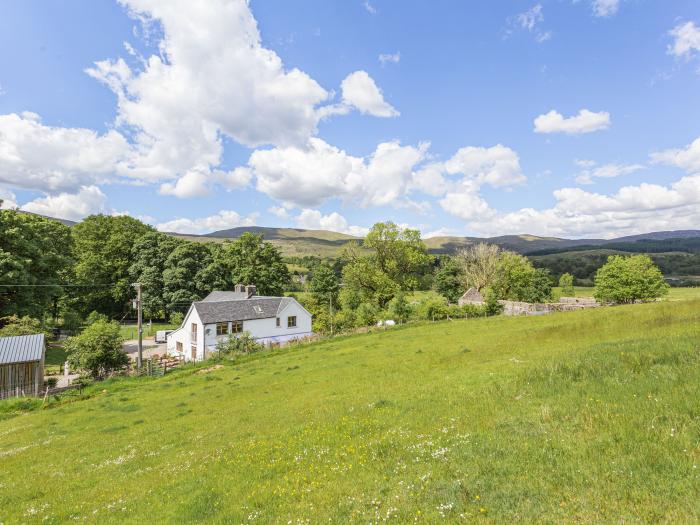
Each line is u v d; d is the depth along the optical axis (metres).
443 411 12.66
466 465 8.07
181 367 39.59
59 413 26.23
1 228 46.56
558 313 42.78
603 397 10.38
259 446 12.74
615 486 6.31
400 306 59.88
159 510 9.25
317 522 7.22
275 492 8.95
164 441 16.44
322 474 9.57
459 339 32.88
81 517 9.74
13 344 34.03
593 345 18.48
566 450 7.84
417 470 8.52
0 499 12.00
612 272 55.69
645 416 8.62
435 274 105.81
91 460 15.40
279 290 88.81
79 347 36.88
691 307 27.03
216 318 52.44
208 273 79.88
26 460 16.53
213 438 15.38
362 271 75.12
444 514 6.53
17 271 44.91
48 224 59.06
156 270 78.69
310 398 19.53
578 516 5.76
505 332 32.59
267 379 27.58
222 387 27.30
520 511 6.18
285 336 60.34
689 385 9.84
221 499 9.19
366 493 8.01
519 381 13.87
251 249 87.56
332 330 53.41
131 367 39.84
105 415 23.81
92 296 75.81
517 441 8.70
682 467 6.43
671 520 5.31
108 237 84.44
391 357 28.58
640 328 22.67
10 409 28.98
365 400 16.50
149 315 80.31
